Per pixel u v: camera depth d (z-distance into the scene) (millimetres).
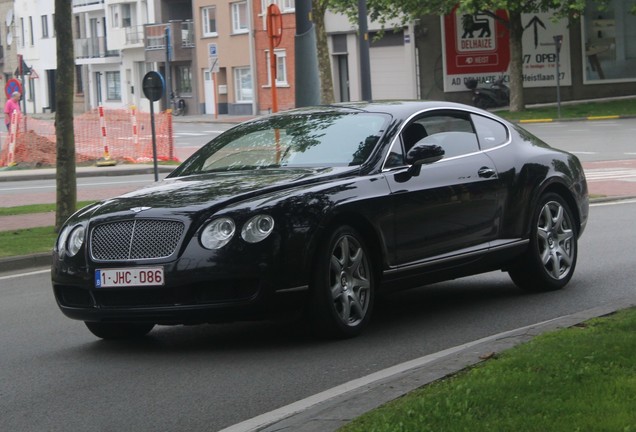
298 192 15906
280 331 17797
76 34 173625
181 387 14195
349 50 113875
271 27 35406
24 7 186125
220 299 15266
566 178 20688
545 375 11508
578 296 19984
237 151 18469
